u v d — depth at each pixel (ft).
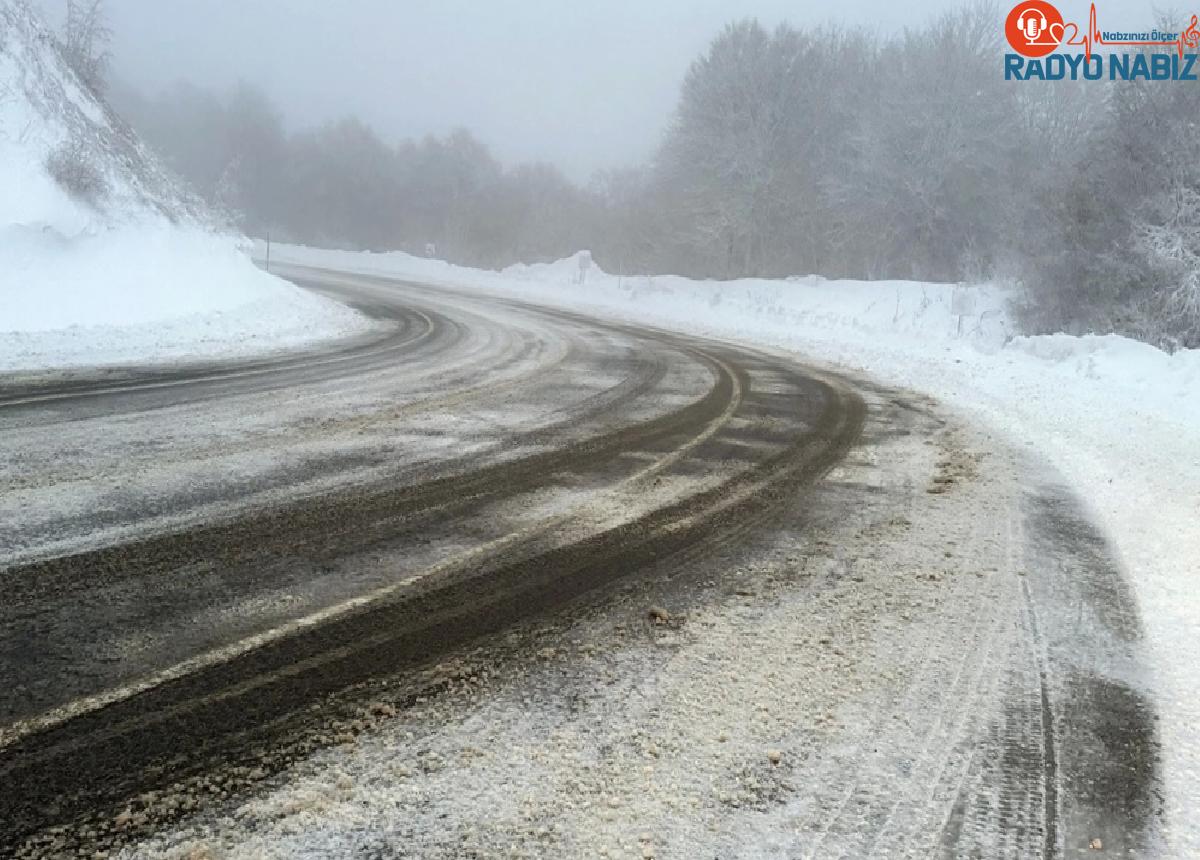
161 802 7.57
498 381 35.01
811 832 7.62
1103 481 21.89
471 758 8.50
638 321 75.31
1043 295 62.03
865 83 107.45
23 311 40.78
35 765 8.03
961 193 99.50
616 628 11.75
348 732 8.86
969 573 14.56
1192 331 52.80
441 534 15.42
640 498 18.33
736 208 108.88
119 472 18.52
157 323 45.27
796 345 59.16
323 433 23.53
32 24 60.59
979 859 7.36
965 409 33.27
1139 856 7.47
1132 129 58.08
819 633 11.86
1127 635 12.25
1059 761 8.93
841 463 22.62
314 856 6.97
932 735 9.34
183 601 11.98
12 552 13.52
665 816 7.73
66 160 50.21
